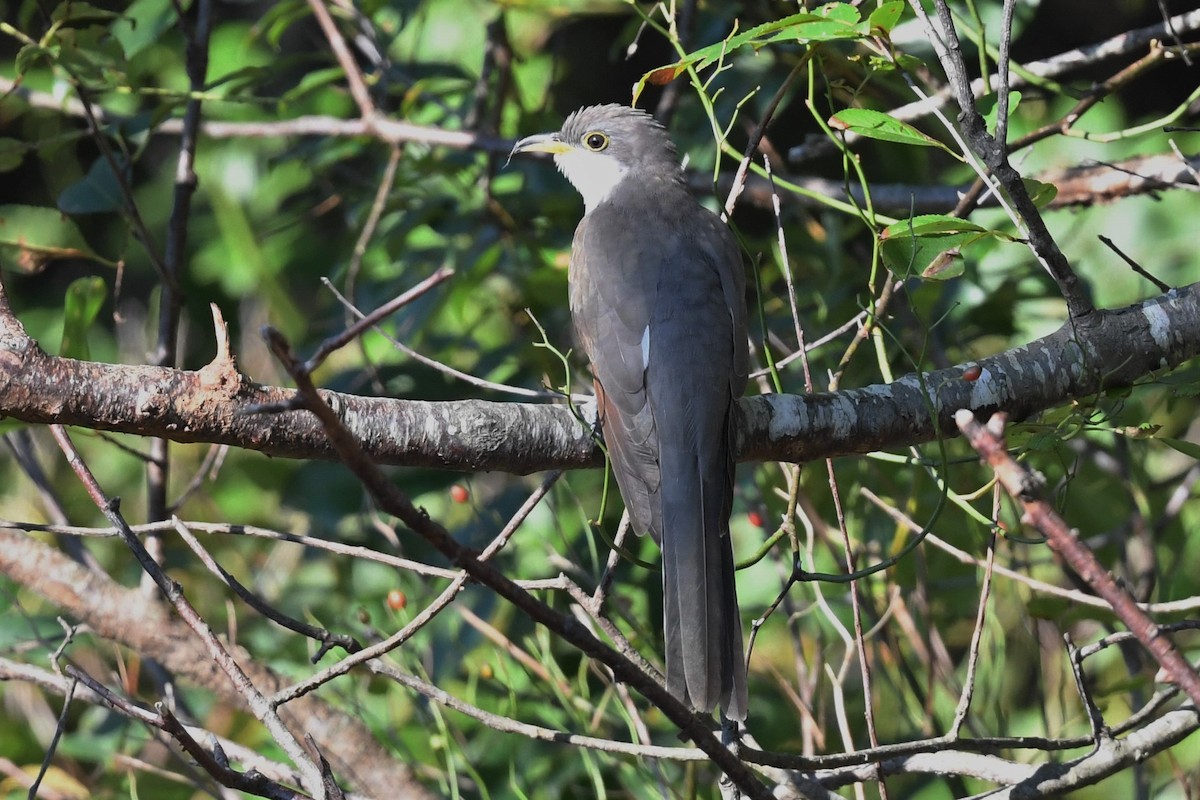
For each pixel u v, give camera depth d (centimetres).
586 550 1084
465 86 1266
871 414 754
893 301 1110
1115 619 858
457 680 1091
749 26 1150
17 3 1442
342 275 1234
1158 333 770
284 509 1249
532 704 995
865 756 662
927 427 758
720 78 1175
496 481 1271
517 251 1192
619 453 770
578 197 1188
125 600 980
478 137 1166
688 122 1219
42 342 1484
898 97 1127
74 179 1418
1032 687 1138
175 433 668
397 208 1212
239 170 1491
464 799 973
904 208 1105
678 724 511
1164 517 1073
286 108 1192
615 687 887
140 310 1547
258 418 670
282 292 1330
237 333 1491
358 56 1455
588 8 1223
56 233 1473
